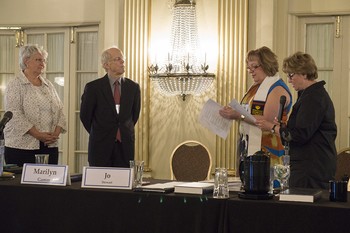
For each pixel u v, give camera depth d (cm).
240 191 302
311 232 266
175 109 674
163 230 297
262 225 275
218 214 286
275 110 387
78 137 745
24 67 511
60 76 751
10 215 332
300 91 389
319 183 370
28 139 493
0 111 767
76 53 741
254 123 377
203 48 664
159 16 680
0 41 768
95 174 323
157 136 681
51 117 514
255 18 648
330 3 630
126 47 689
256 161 287
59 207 321
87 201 314
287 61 388
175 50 668
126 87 511
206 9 663
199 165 597
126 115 506
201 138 664
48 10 741
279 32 645
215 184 292
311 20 645
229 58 654
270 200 281
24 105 500
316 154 370
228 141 653
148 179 374
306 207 267
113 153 501
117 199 307
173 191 309
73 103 744
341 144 636
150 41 683
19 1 751
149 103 683
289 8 642
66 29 744
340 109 637
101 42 719
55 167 335
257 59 401
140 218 302
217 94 658
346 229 261
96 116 502
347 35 633
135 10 687
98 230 312
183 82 661
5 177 368
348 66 633
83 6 726
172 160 602
